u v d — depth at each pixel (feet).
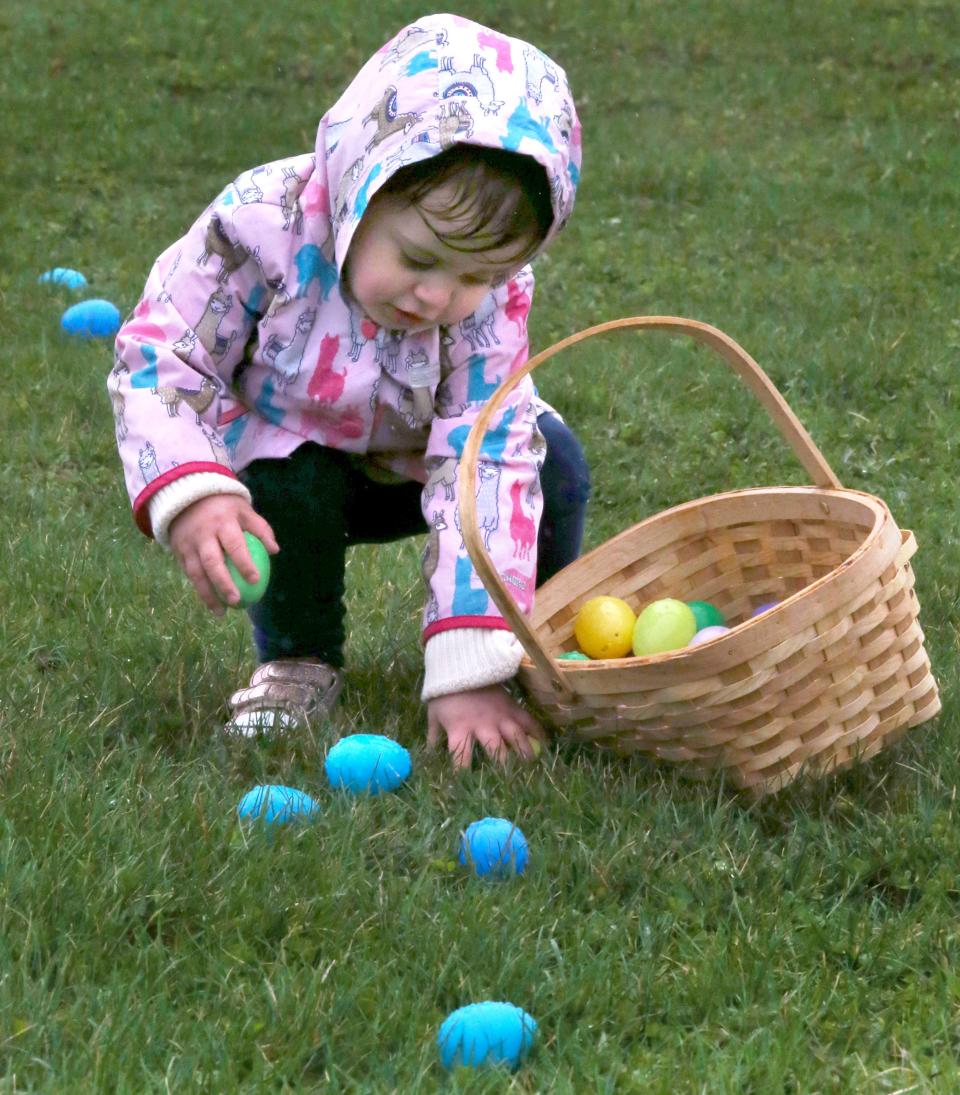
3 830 8.96
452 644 10.28
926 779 10.25
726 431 18.93
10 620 12.89
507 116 9.46
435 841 9.46
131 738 10.97
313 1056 7.36
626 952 8.33
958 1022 7.75
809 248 27.63
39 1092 6.91
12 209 29.25
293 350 10.78
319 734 10.92
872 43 41.65
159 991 7.74
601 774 10.19
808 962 8.33
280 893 8.57
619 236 28.17
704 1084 7.14
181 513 10.14
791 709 9.73
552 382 20.02
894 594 9.92
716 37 42.88
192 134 35.04
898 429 18.86
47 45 41.04
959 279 25.36
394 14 44.39
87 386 19.42
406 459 11.59
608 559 11.94
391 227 9.71
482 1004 7.46
